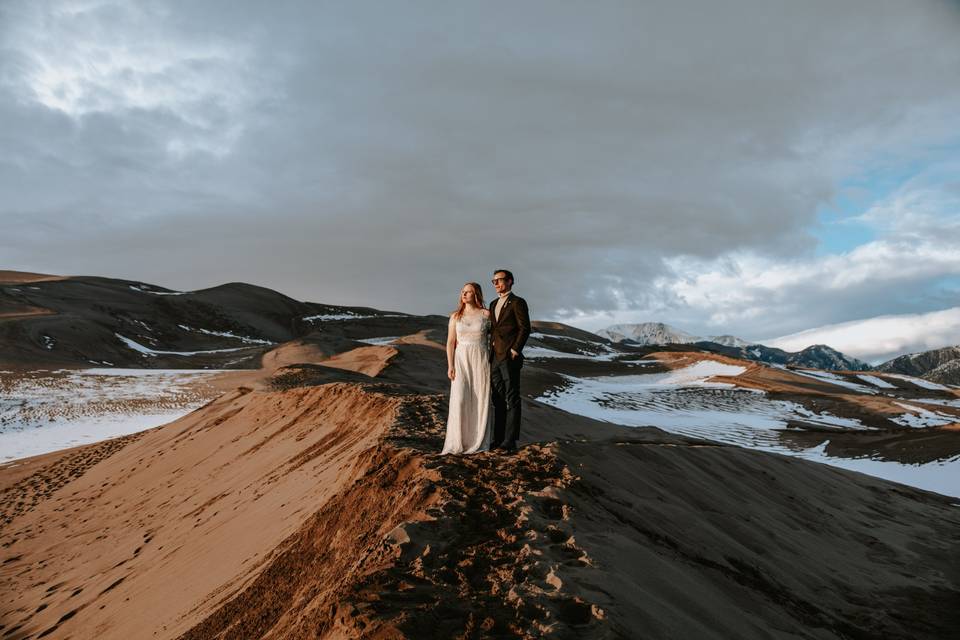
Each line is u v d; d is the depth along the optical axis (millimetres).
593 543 4082
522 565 3607
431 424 9469
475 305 6590
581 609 3164
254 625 4629
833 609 5703
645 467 7242
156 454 18672
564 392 43750
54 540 12984
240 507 9539
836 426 37406
